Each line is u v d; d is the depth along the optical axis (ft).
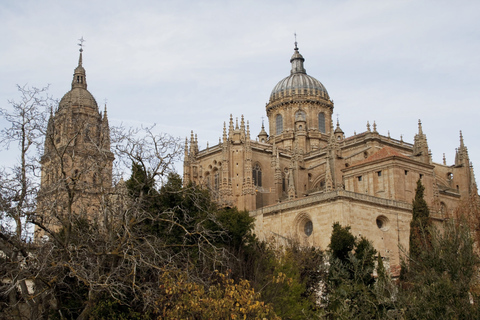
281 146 423.23
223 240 166.20
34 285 131.23
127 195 134.41
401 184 301.22
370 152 358.02
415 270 122.31
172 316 126.11
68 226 124.36
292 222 285.43
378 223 282.77
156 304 128.26
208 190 177.78
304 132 414.82
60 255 127.03
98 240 130.31
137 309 138.51
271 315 140.56
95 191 135.64
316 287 196.75
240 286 134.31
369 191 309.22
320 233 273.13
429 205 306.35
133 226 137.28
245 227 185.26
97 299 130.11
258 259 179.73
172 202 160.66
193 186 157.07
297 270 180.86
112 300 133.90
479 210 247.91
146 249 133.28
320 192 337.31
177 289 126.31
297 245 234.99
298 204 284.61
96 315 131.03
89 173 134.00
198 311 128.77
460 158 382.63
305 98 427.74
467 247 115.14
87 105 289.74
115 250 122.72
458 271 112.78
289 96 430.61
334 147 345.92
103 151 129.49
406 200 300.81
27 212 121.29
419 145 342.03
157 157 131.64
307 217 281.13
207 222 168.45
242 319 134.41
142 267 132.87
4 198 120.47
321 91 435.94
